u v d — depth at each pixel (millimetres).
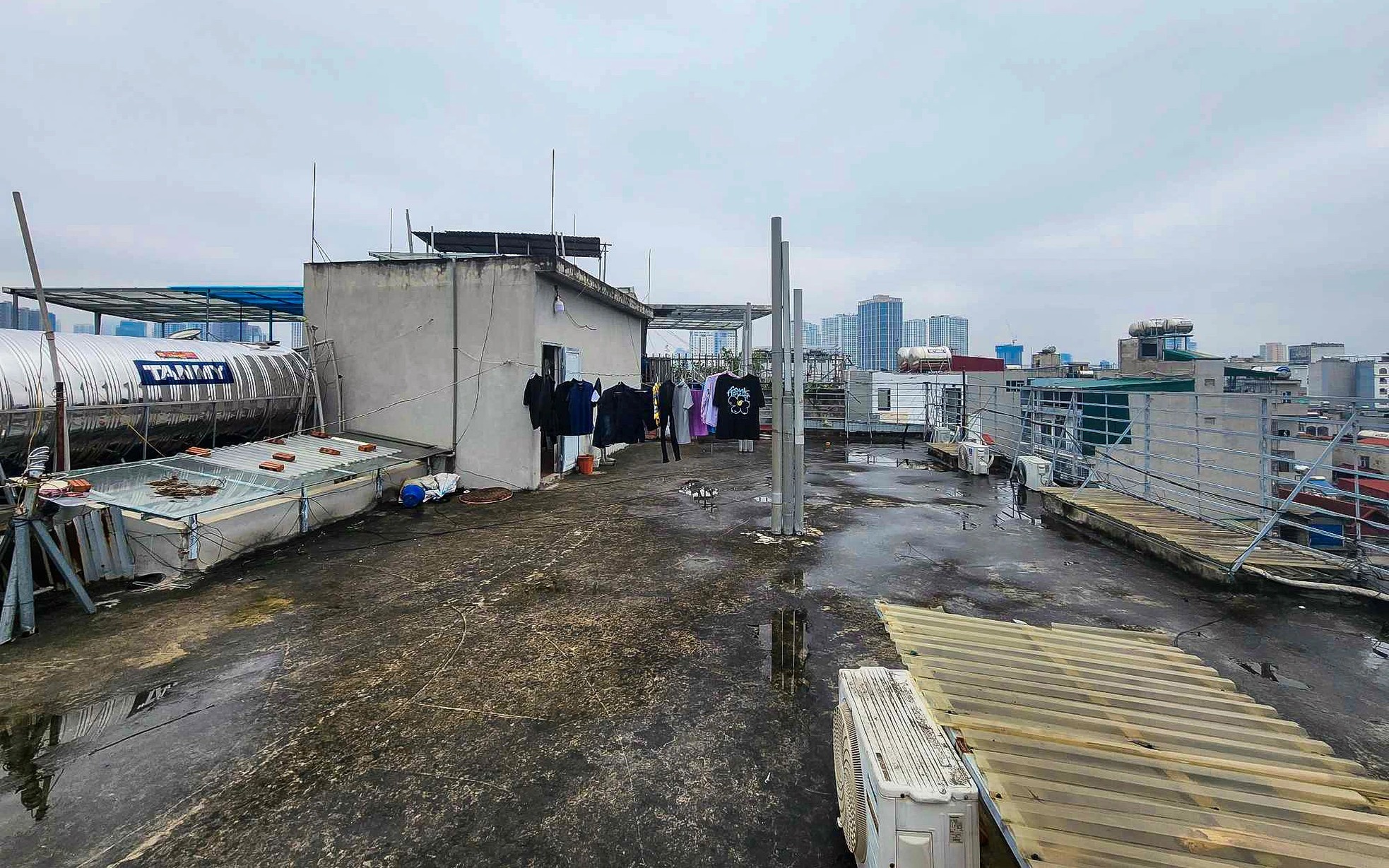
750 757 2701
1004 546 6172
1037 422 10445
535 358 8883
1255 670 3568
